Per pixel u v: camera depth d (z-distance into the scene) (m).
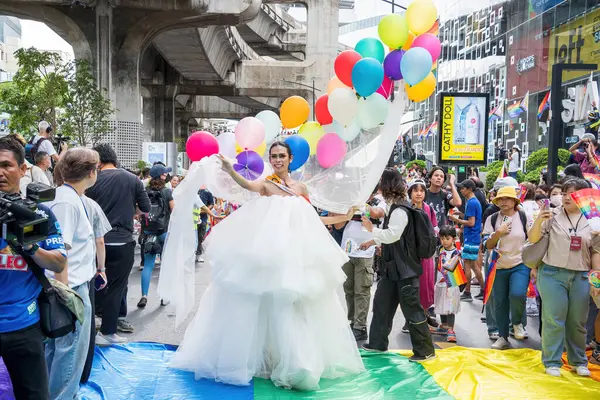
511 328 7.61
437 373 5.69
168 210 8.77
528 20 30.28
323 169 6.26
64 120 21.86
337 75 6.01
